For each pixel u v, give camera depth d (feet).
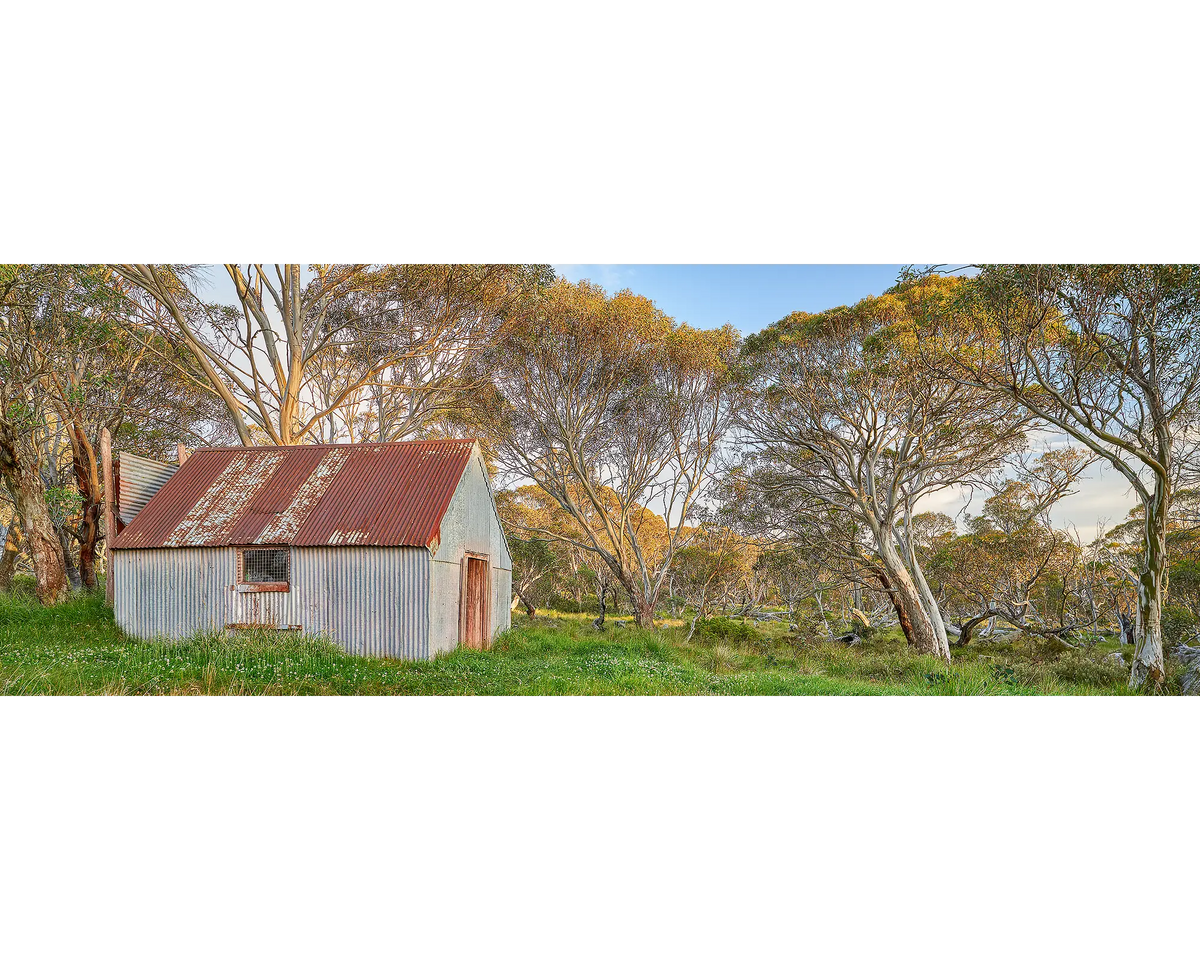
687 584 97.25
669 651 51.75
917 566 66.03
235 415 62.90
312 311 68.44
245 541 40.83
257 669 30.07
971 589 88.07
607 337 71.56
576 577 114.42
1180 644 58.13
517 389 74.28
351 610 39.63
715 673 41.42
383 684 29.53
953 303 49.24
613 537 79.97
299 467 46.85
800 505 70.85
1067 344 45.75
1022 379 45.75
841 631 90.22
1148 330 42.24
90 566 57.57
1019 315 43.21
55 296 48.57
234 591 40.86
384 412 79.82
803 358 63.46
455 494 43.52
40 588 50.49
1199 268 38.19
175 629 41.29
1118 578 86.22
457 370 71.36
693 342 73.97
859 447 64.08
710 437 78.95
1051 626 84.89
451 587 42.60
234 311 65.62
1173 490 48.88
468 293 63.36
